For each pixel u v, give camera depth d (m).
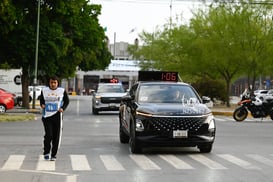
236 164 26.64
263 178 22.56
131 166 25.77
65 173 23.59
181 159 28.31
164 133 29.09
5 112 70.81
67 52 90.19
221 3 87.62
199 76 100.62
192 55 91.69
